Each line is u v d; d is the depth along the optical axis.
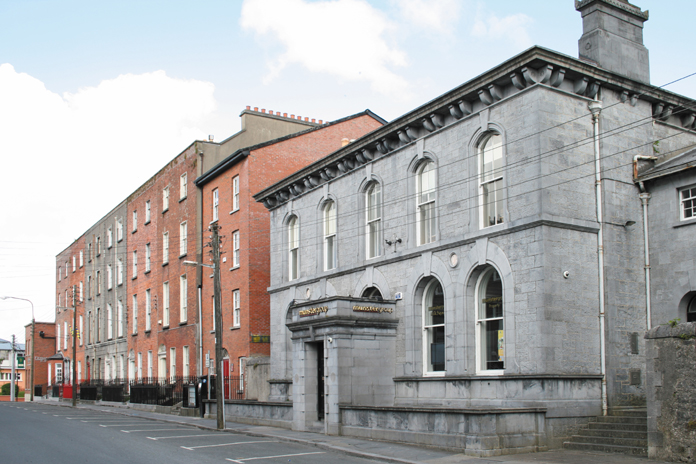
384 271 24.69
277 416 26.08
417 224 23.58
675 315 19.02
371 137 25.31
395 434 19.17
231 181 37.94
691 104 21.84
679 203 19.34
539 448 16.83
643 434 16.12
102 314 60.34
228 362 36.50
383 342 23.33
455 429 17.09
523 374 18.09
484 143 21.03
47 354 80.69
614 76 19.97
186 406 34.47
